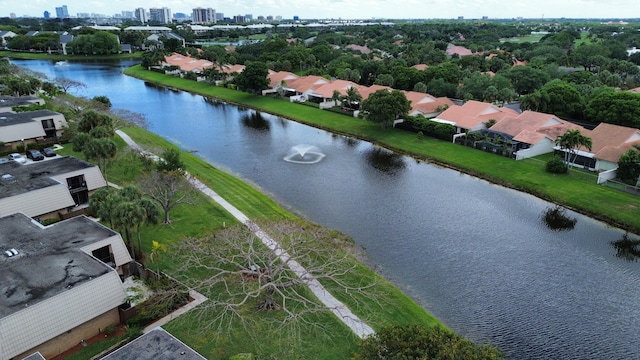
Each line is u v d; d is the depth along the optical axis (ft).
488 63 510.17
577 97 321.32
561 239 168.04
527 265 150.61
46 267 115.75
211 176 223.51
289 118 358.84
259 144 288.51
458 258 154.40
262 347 108.17
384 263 150.82
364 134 303.27
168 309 119.96
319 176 231.91
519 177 221.05
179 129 324.60
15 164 188.65
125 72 593.83
